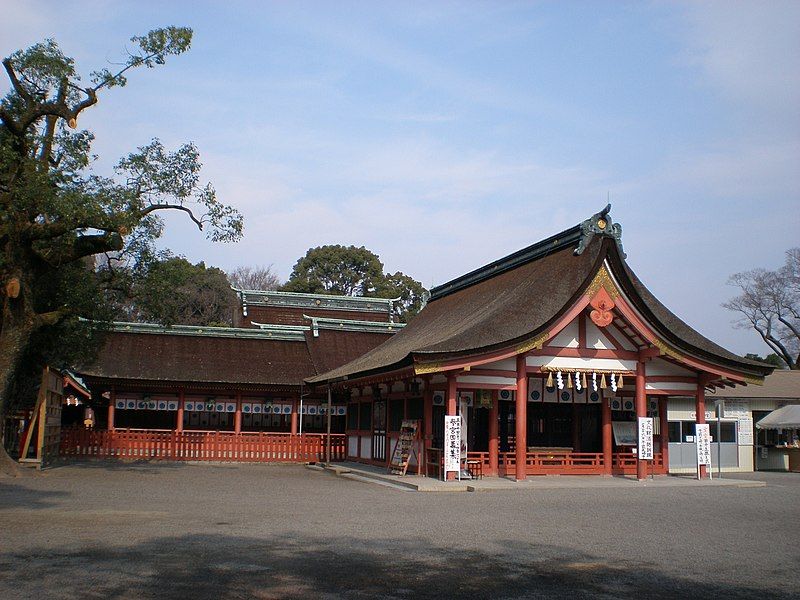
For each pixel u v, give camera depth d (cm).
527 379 2930
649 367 2853
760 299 6812
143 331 3891
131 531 1347
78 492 2009
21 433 2952
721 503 2022
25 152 2417
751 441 3484
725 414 3466
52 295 2794
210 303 7194
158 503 1805
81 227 2386
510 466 2836
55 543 1206
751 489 2478
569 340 2705
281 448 3672
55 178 2350
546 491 2302
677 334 2958
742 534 1468
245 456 3628
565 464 2855
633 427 3038
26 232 2398
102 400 4241
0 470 2431
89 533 1312
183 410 3712
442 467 2572
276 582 975
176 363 3744
